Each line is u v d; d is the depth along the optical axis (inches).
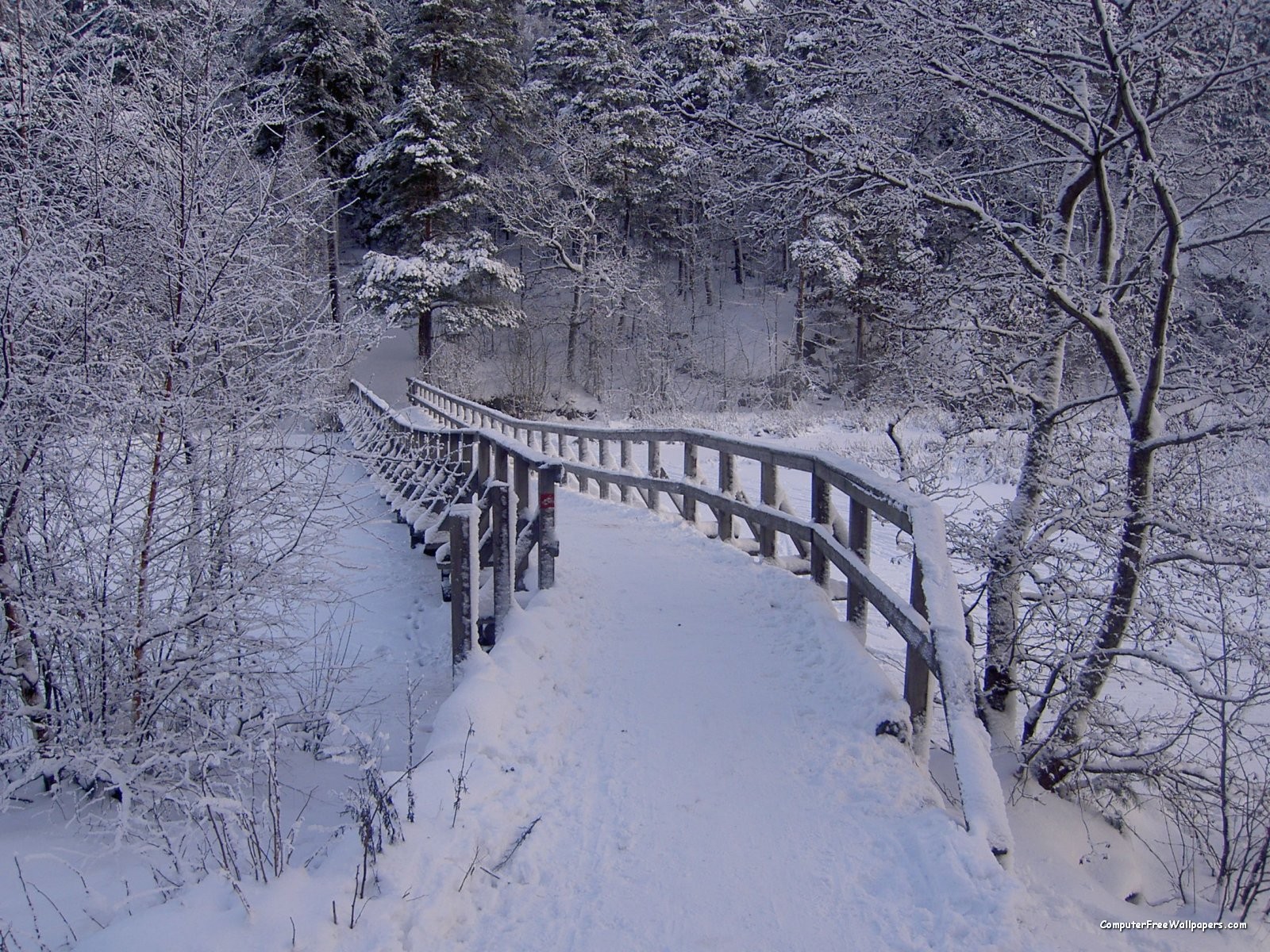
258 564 182.4
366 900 109.5
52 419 163.5
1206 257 267.7
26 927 116.6
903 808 137.7
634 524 369.4
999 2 253.9
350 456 203.6
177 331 176.9
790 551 384.5
